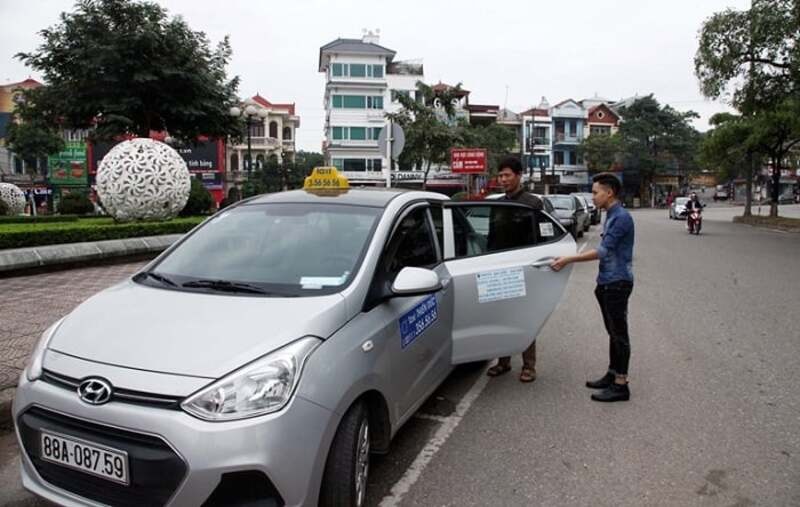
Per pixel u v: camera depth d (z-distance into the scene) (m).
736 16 18.80
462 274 4.24
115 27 17.52
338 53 51.09
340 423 2.69
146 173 13.23
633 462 3.60
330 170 4.20
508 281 4.48
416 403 3.60
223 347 2.50
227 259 3.42
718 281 10.62
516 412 4.39
